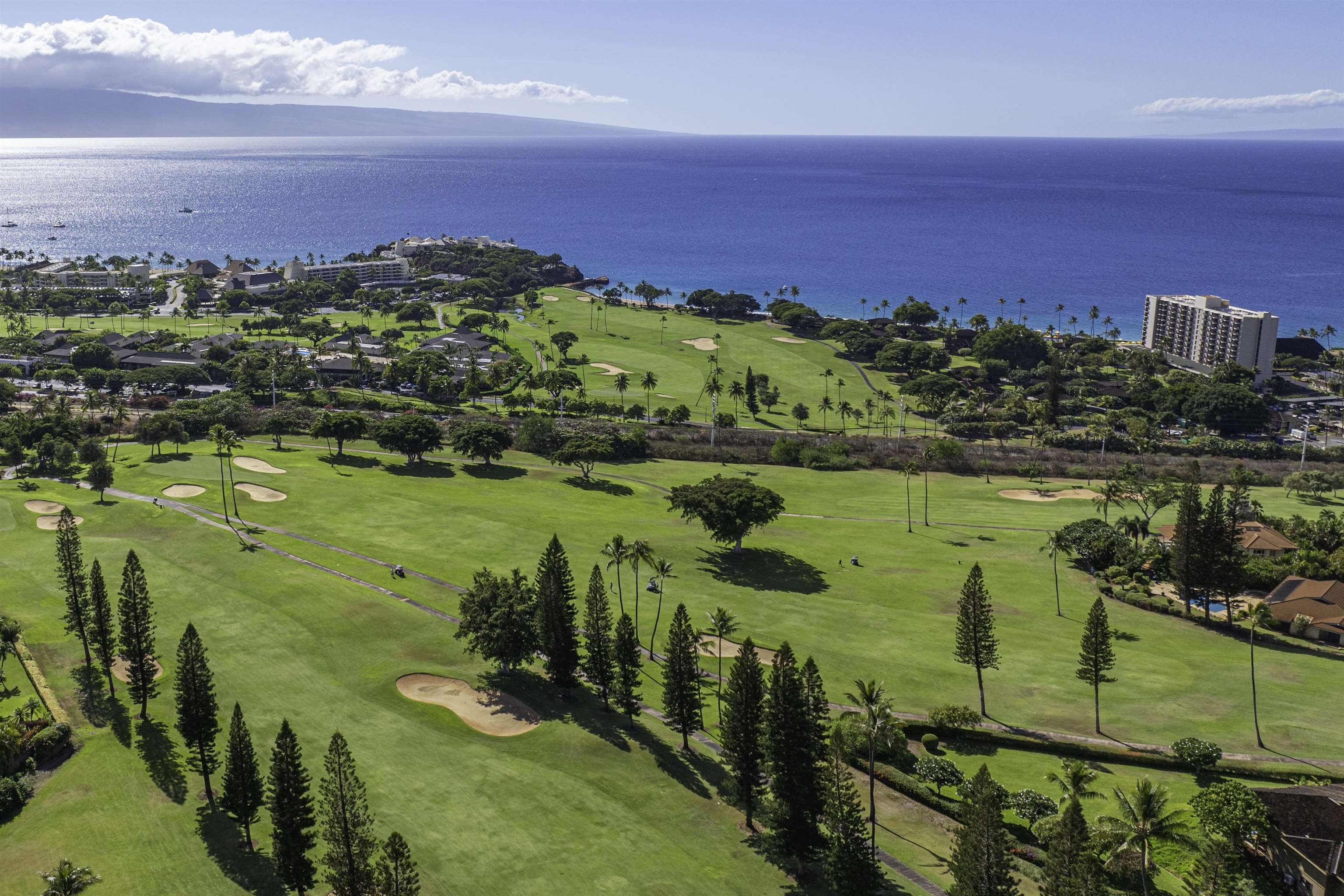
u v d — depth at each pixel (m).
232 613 92.75
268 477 142.38
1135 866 58.16
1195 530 101.06
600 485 153.00
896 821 65.25
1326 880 55.19
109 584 99.00
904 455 172.12
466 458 166.00
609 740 73.56
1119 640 96.62
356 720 74.81
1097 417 199.88
